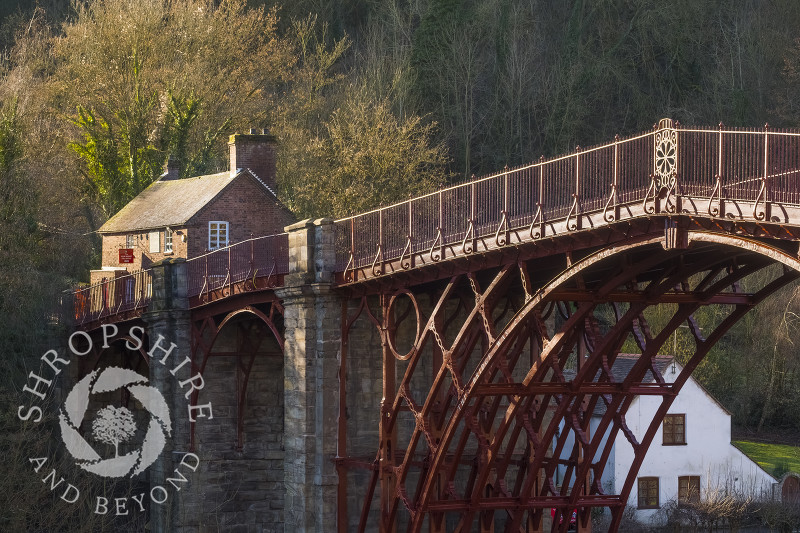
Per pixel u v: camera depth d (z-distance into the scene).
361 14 71.50
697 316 58.00
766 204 17.62
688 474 48.53
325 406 29.08
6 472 35.56
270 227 46.12
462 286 28.20
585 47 64.12
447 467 28.27
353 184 53.03
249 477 35.78
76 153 58.53
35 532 35.31
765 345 58.53
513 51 63.62
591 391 24.78
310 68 62.47
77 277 52.28
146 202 49.34
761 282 55.44
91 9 66.75
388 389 27.61
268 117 61.06
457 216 24.84
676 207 19.06
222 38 62.47
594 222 20.81
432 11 63.50
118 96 58.56
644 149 20.34
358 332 30.86
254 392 36.16
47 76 64.12
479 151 62.78
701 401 49.00
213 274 34.31
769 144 18.52
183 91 58.72
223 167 59.31
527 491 26.28
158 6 61.69
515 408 24.62
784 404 60.34
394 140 54.59
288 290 29.69
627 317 23.41
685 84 64.44
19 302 43.28
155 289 36.56
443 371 25.28
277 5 69.69
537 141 63.84
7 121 48.12
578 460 28.42
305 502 29.11
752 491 48.44
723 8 65.44
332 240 29.03
